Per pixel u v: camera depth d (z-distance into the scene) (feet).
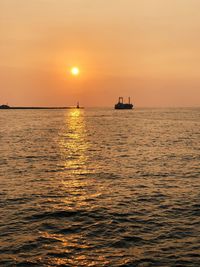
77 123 437.99
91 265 51.16
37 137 245.24
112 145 195.52
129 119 541.34
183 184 97.96
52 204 79.20
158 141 214.69
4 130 313.53
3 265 51.08
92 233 62.75
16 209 75.51
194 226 65.72
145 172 115.03
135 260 52.54
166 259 52.75
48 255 54.13
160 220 69.05
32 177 107.34
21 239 59.88
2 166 126.31
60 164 131.85
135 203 80.12
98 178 106.22
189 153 159.94
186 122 444.14
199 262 51.72
